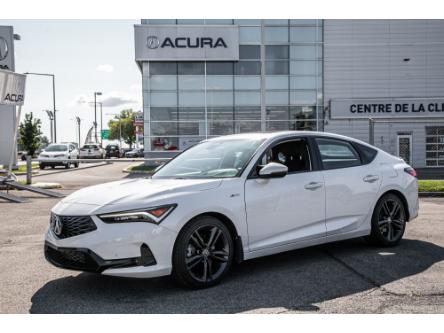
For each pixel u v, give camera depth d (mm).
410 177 6883
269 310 4145
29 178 16453
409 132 29312
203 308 4223
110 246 4352
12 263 5953
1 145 26266
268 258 5969
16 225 8750
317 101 29328
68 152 31188
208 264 4836
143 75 28734
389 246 6543
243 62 28922
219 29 28375
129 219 4434
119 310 4215
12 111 26250
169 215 4562
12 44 25359
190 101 28875
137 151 68938
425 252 6207
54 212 4832
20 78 14578
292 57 29125
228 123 28984
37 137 42000
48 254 4863
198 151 6086
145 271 4418
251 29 28906
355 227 6168
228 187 5043
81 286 4945
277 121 29219
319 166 5914
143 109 28875
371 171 6395
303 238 5590
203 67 28828
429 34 29453
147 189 4852
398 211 6676
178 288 4797
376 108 28938
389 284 4816
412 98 28938
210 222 4832
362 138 29281
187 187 4871
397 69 29547
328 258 5922
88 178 21266
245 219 5086
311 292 4605
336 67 29359
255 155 5453
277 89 29125
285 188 5453
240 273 5312
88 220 4477
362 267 5477
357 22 29219
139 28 28172
